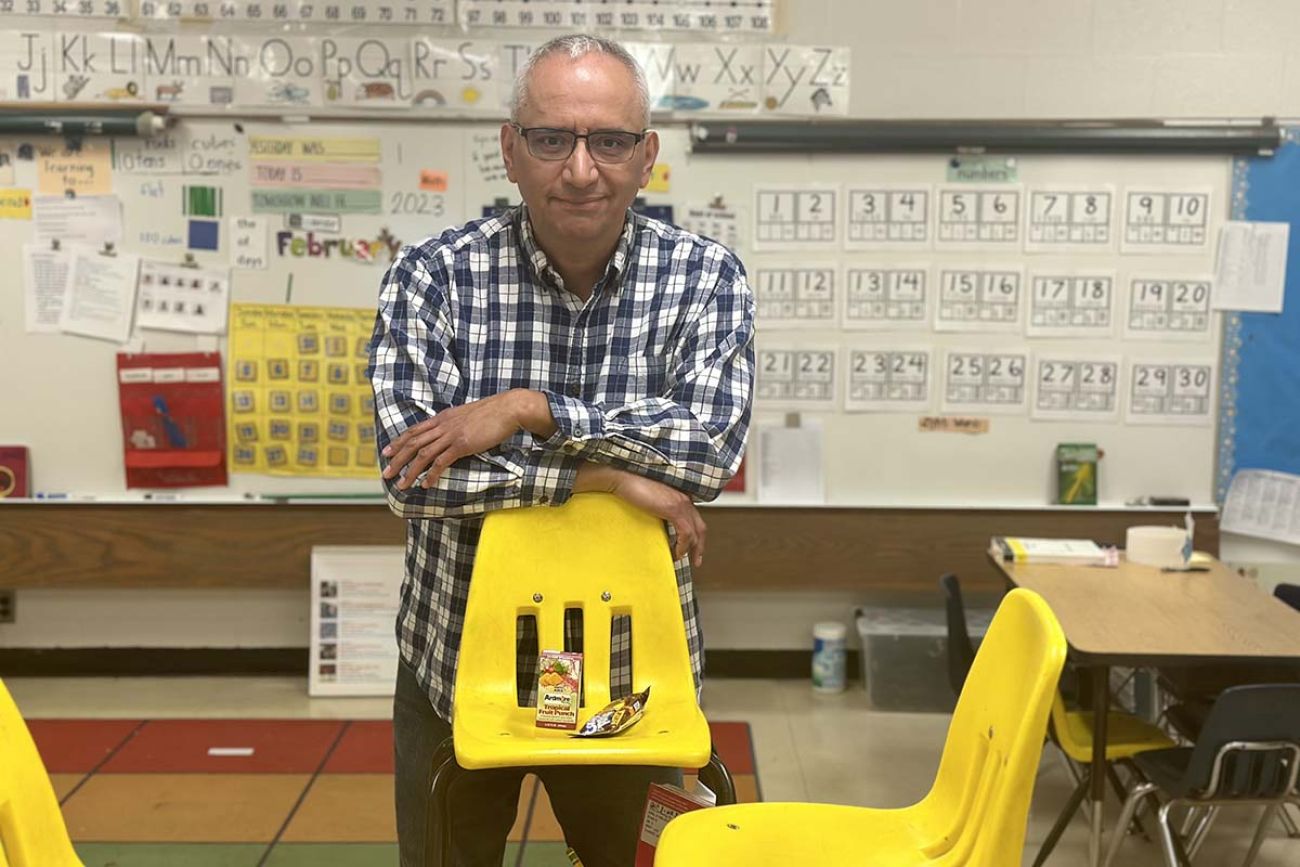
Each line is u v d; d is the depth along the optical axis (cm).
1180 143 444
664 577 184
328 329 460
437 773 173
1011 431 463
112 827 344
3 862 153
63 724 425
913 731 428
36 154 454
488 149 452
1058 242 455
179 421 462
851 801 368
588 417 179
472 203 455
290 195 455
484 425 177
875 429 464
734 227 457
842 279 459
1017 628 167
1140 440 461
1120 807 360
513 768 199
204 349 461
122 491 466
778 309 460
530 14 448
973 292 458
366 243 457
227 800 363
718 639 480
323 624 460
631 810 200
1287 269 451
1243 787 263
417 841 201
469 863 202
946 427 463
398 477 181
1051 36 448
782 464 464
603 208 178
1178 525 457
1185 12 445
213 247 457
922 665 447
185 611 478
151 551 464
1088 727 319
